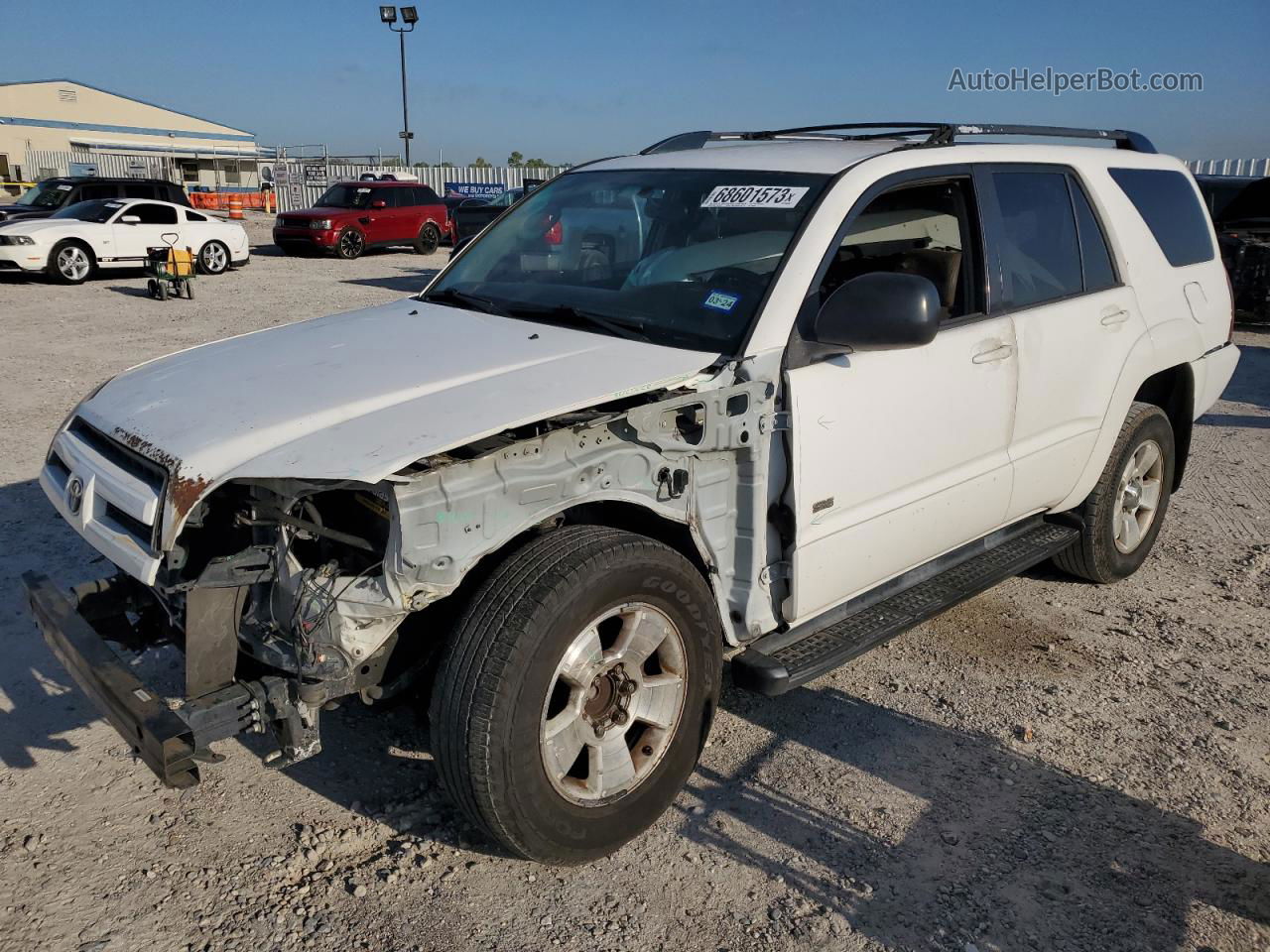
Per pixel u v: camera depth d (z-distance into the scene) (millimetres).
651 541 2848
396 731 3566
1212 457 7422
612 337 3246
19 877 2777
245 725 2547
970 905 2799
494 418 2570
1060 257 4215
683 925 2695
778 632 3367
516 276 3906
